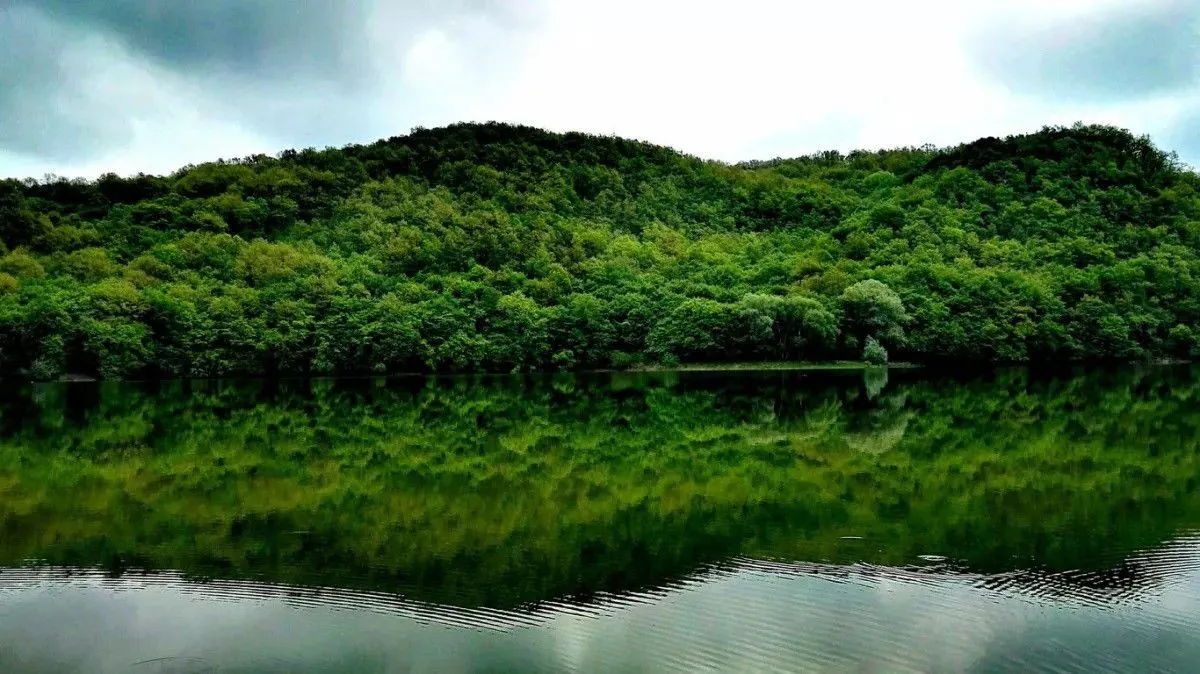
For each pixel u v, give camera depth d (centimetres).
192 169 17175
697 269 13338
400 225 15050
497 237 13938
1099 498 3111
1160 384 7956
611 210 17075
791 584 2231
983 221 13912
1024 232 13338
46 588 2298
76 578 2386
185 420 5978
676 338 10781
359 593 2222
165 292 10631
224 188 16050
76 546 2720
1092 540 2577
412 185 17038
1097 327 10719
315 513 3125
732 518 2944
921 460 3928
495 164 18375
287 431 5378
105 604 2167
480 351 10794
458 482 3650
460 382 9306
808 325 10300
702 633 1905
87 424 5734
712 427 5234
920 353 10700
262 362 10306
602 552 2569
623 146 19762
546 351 10900
